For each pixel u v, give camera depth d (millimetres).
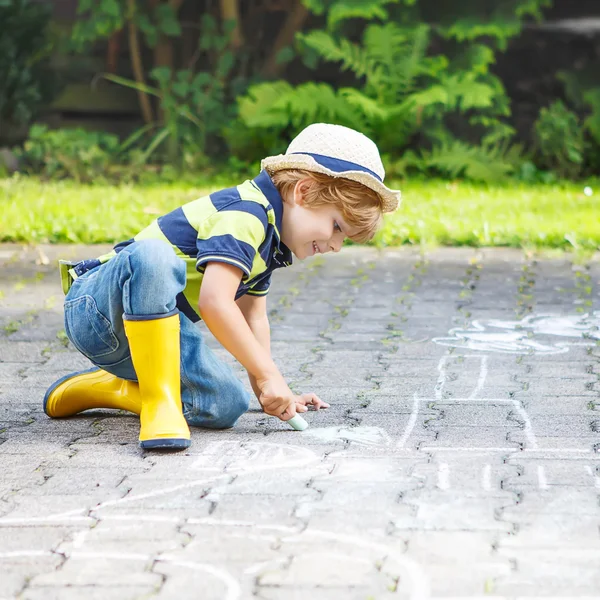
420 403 4398
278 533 2969
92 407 4234
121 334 3904
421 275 7535
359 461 3605
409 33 14969
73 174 13828
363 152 3809
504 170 14062
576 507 3154
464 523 3031
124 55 16266
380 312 6344
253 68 16125
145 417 3799
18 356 5332
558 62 16000
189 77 15336
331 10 14773
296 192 3791
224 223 3781
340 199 3756
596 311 6332
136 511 3152
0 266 7875
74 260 8062
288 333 5801
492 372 4930
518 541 2900
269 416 4234
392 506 3170
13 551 2871
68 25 15945
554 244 8656
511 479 3412
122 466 3582
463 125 15594
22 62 15445
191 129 15297
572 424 4070
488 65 16109
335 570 2723
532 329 5859
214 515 3113
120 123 16141
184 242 3910
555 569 2721
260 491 3312
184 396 3977
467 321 6078
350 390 4625
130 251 3756
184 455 3693
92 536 2969
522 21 16000
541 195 12508
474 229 9102
